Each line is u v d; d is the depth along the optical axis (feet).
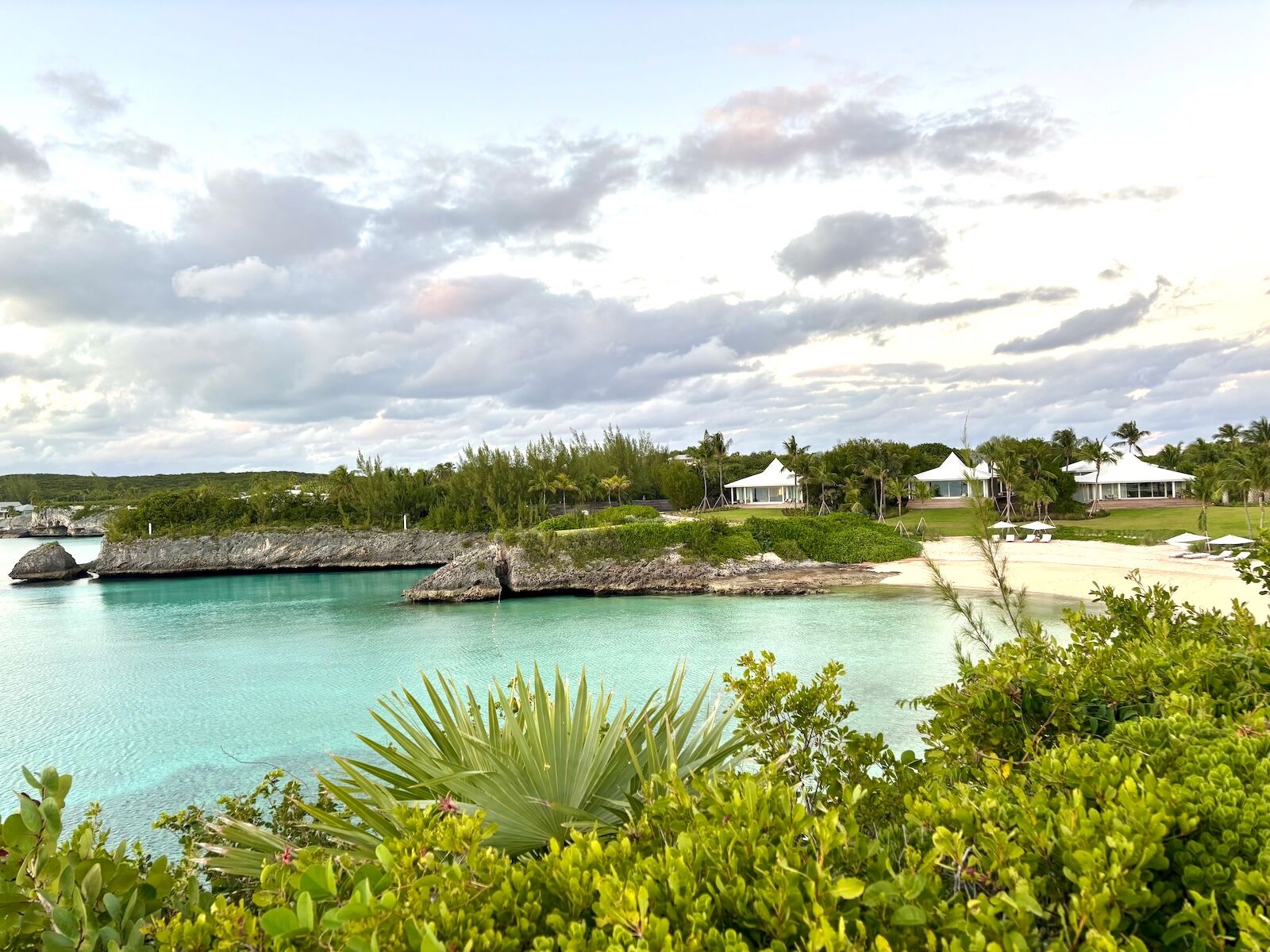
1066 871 7.20
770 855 7.43
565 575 197.57
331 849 12.17
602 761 14.70
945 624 123.24
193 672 114.32
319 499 307.17
